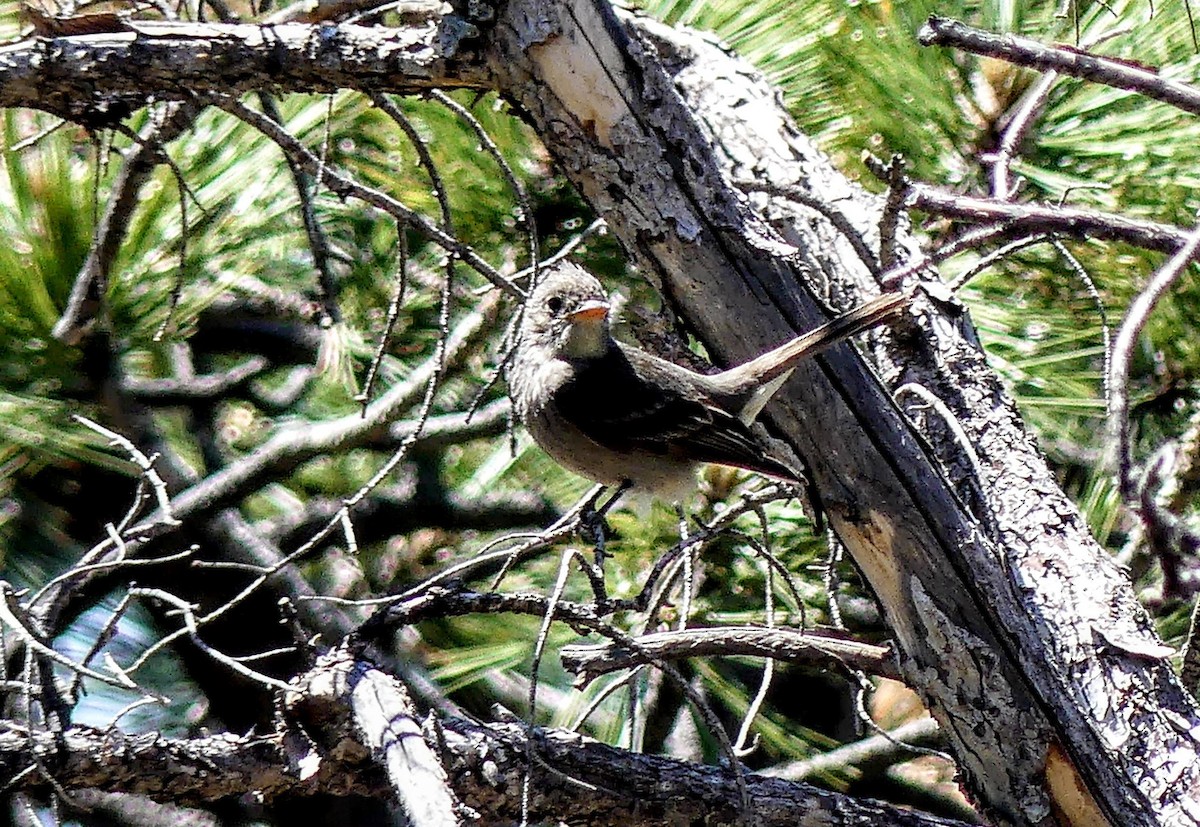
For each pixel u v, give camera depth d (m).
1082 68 5.94
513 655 8.48
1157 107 7.25
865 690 7.05
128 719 9.46
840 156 7.55
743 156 6.90
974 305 7.64
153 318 7.96
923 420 6.75
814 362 5.98
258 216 8.12
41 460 8.13
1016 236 6.87
